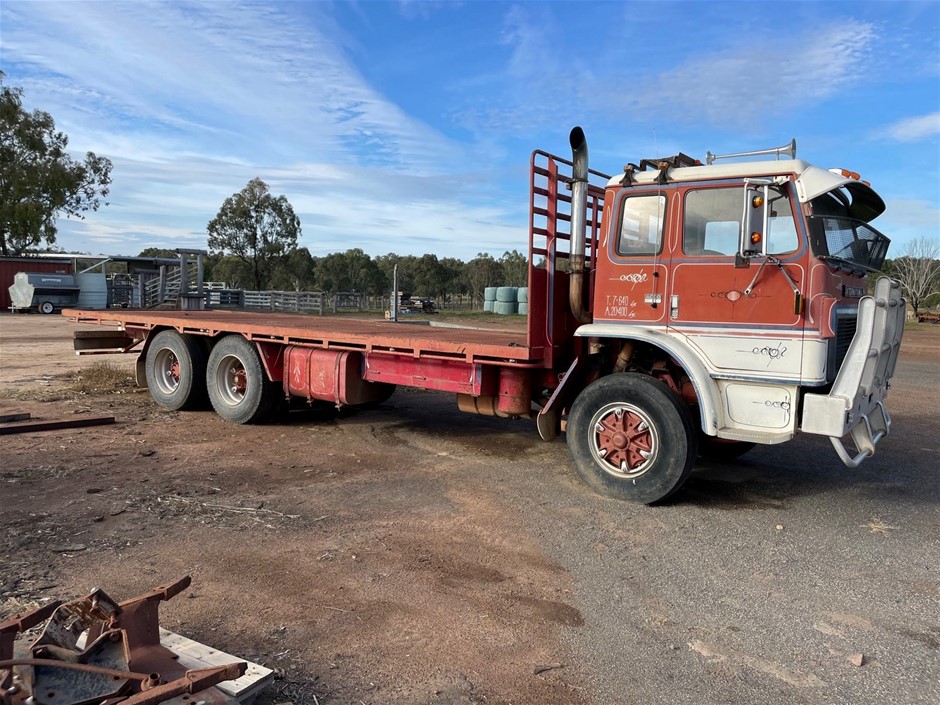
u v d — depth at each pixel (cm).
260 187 5038
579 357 640
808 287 515
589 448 604
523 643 354
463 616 380
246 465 677
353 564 444
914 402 1156
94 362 1452
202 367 940
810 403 512
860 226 578
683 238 567
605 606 397
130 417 904
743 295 540
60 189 4425
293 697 300
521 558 463
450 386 704
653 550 484
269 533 494
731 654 347
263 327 870
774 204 528
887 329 557
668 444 562
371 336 781
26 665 252
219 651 312
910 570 457
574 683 319
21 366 1373
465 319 3184
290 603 388
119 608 286
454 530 512
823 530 531
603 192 724
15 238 4344
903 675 330
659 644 356
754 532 524
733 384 552
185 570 428
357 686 311
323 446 769
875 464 743
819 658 345
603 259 607
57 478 609
